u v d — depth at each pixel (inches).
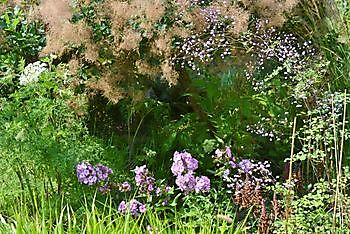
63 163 145.7
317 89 155.4
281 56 160.1
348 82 164.9
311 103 154.2
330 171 144.6
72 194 151.3
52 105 150.3
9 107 151.0
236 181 151.0
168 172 168.4
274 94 164.9
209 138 171.3
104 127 181.2
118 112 181.9
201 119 173.3
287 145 166.4
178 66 163.3
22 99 157.8
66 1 157.3
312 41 167.8
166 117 179.2
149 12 150.3
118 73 164.9
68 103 158.9
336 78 163.8
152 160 165.9
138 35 153.0
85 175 147.8
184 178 142.7
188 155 145.3
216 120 169.5
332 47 169.2
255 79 166.6
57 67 163.5
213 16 155.1
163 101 179.0
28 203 149.9
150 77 167.3
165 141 169.0
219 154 151.3
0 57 178.1
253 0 157.9
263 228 122.6
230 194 155.3
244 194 134.6
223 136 168.1
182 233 126.8
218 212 138.1
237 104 167.9
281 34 166.1
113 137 177.9
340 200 119.3
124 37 153.2
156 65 160.7
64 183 152.5
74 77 164.2
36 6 168.9
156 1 151.2
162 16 153.1
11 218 132.3
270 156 169.8
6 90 169.9
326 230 120.6
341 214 117.3
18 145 145.7
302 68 157.1
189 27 157.1
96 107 177.8
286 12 163.0
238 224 133.7
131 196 154.3
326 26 170.7
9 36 181.9
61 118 156.9
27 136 146.3
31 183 152.2
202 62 162.1
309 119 152.6
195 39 158.1
